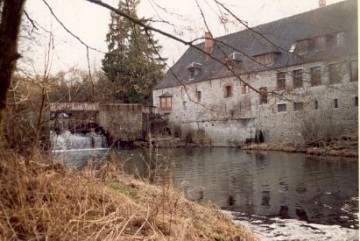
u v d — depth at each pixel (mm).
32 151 4680
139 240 4070
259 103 30969
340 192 10984
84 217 3959
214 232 5805
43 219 3631
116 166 8109
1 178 3877
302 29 28047
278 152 25062
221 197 10719
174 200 6297
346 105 24266
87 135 27125
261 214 8719
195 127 35562
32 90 4996
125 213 4586
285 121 28719
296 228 7504
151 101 41219
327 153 21781
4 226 3357
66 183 4652
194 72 37625
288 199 10336
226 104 34000
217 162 19781
